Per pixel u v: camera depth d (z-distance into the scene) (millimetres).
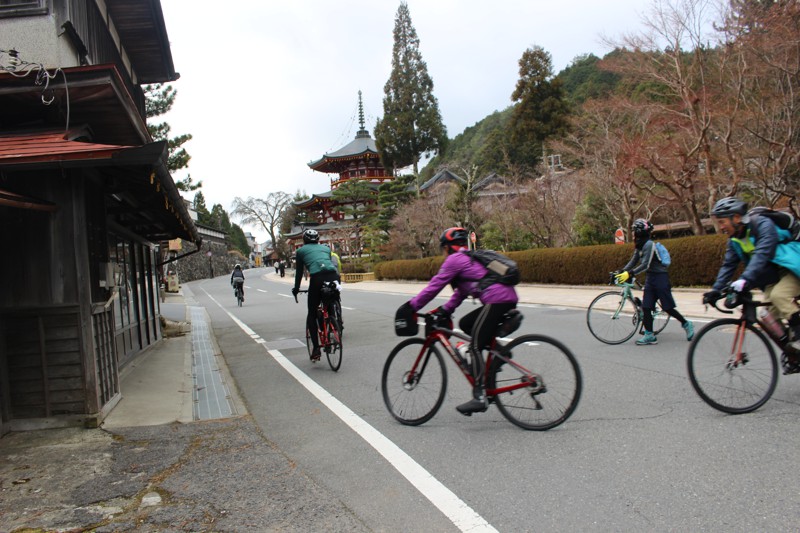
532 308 12531
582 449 3650
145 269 10383
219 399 5902
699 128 15445
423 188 44781
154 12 9883
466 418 4566
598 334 7629
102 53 8844
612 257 17188
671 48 15445
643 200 19766
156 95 18969
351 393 5789
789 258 3990
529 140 40688
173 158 19016
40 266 4672
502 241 27969
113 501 3281
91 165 4184
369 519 2908
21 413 4723
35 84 5133
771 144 14125
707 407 4359
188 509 3141
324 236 57875
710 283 14086
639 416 4242
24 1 6332
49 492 3434
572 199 23719
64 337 4734
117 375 5738
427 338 4477
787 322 4191
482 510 2914
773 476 3039
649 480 3109
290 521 2932
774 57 13633
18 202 4016
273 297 26406
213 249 72812
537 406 4102
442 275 4195
